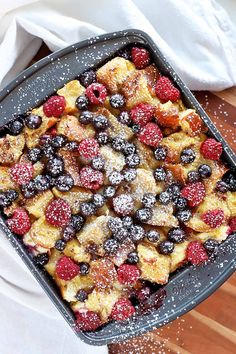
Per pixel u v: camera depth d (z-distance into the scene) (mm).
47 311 815
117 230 702
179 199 717
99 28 794
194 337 839
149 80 729
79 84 717
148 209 708
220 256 732
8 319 857
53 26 779
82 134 708
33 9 788
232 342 834
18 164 702
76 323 723
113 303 718
